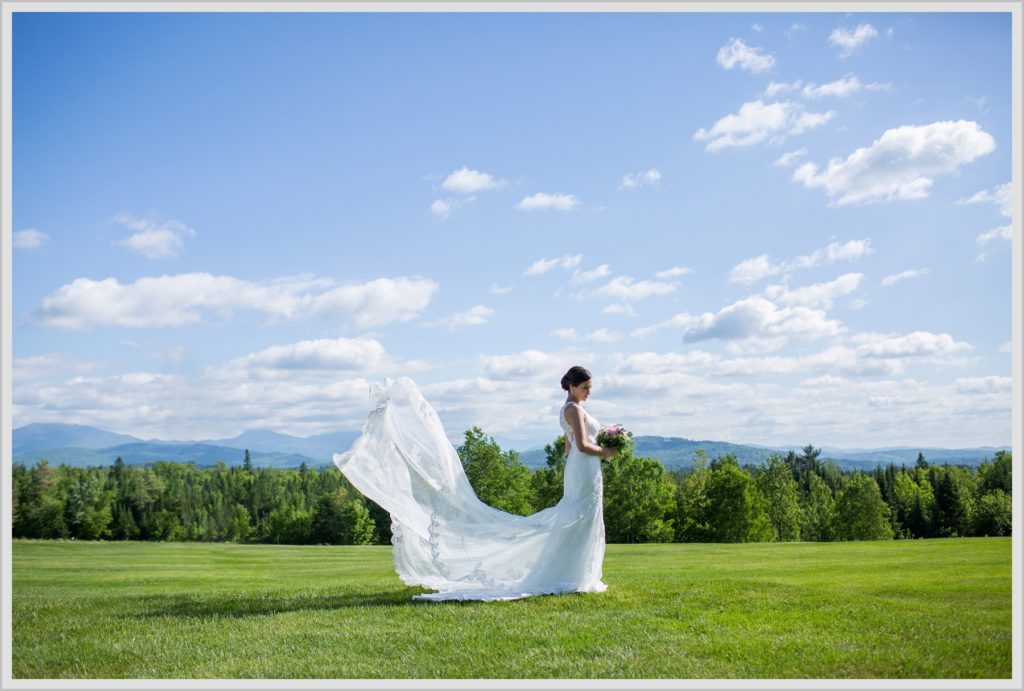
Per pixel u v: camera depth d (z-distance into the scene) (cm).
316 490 10844
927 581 1148
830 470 10594
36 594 1164
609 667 622
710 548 2262
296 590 1077
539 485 4916
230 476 11381
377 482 970
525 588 930
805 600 882
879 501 6562
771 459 7706
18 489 7538
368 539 7575
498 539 959
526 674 609
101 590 1246
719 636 709
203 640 730
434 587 961
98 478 9106
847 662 631
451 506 975
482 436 4688
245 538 9350
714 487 5438
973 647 670
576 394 959
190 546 3002
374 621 784
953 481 7438
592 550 955
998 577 1167
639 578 1192
